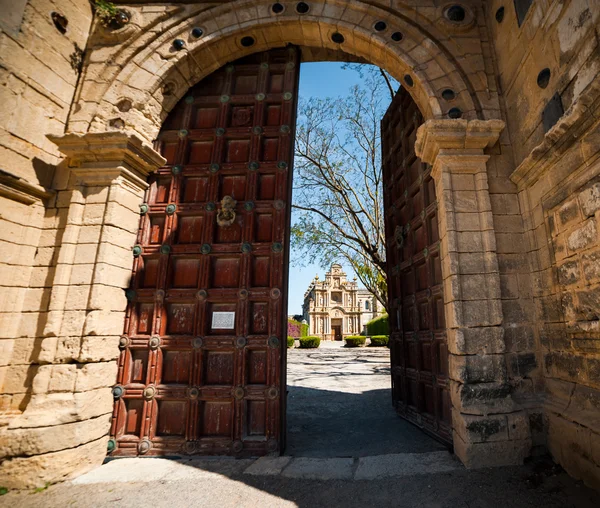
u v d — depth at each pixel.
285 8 4.41
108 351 3.50
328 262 12.83
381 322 31.95
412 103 4.90
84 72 4.25
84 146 3.71
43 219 3.75
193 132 4.45
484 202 3.50
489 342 3.20
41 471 2.78
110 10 4.38
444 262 3.55
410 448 3.52
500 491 2.51
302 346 29.42
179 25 4.45
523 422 3.01
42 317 3.47
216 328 3.71
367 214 10.83
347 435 4.04
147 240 4.04
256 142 4.28
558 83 3.04
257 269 3.86
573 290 2.87
